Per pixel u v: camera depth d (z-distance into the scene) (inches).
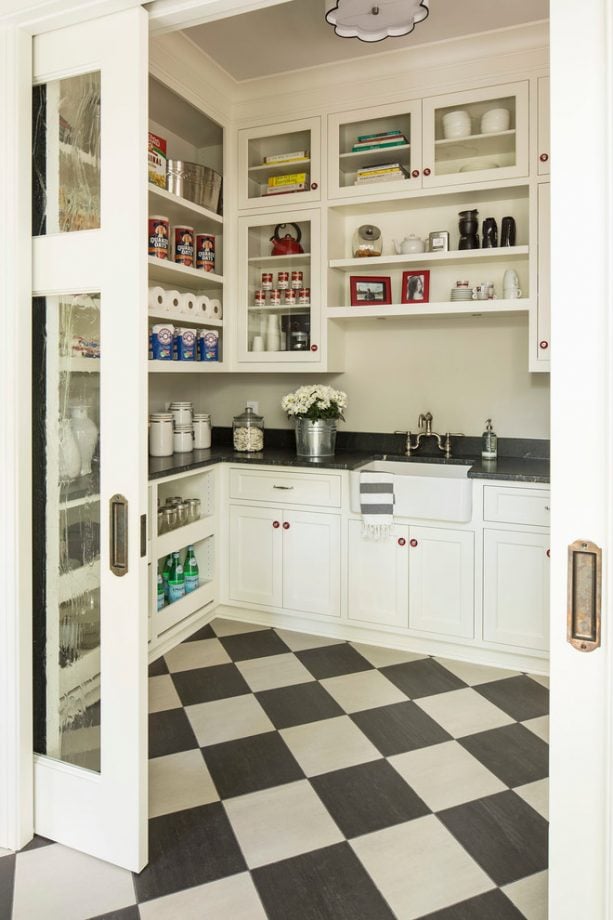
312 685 108.0
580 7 44.1
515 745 89.9
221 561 137.6
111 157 64.5
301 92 130.3
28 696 71.4
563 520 46.6
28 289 69.9
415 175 123.5
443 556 117.6
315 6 104.4
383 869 66.4
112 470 65.7
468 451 136.9
